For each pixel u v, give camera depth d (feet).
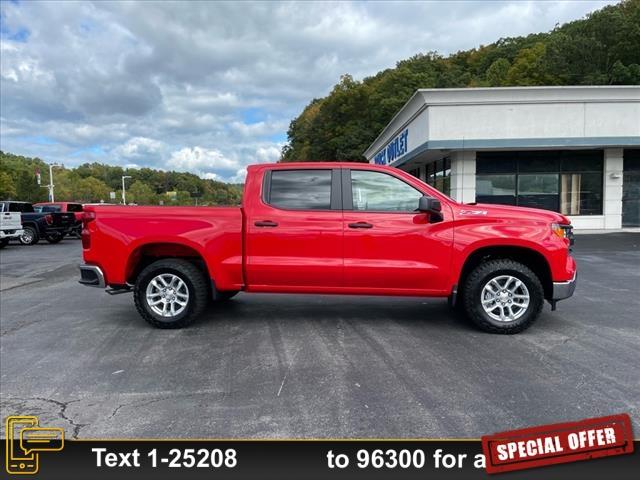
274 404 11.48
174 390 12.39
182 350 15.66
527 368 13.69
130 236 18.07
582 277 29.43
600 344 15.93
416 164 78.28
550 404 11.30
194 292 18.07
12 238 60.90
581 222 61.26
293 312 20.83
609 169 60.29
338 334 17.33
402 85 169.58
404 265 17.15
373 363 14.21
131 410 11.28
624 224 62.49
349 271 17.33
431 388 12.30
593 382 12.60
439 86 164.86
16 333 17.95
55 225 65.36
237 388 12.46
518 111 57.21
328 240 17.39
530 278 16.84
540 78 116.26
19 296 25.80
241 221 17.75
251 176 18.17
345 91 199.21
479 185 61.41
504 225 16.96
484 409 11.09
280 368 13.87
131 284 19.31
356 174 17.83
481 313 17.16
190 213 17.94
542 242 16.80
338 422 10.59
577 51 106.93
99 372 13.73
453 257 17.03
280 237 17.54
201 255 17.84
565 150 60.95
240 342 16.44
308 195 17.81
